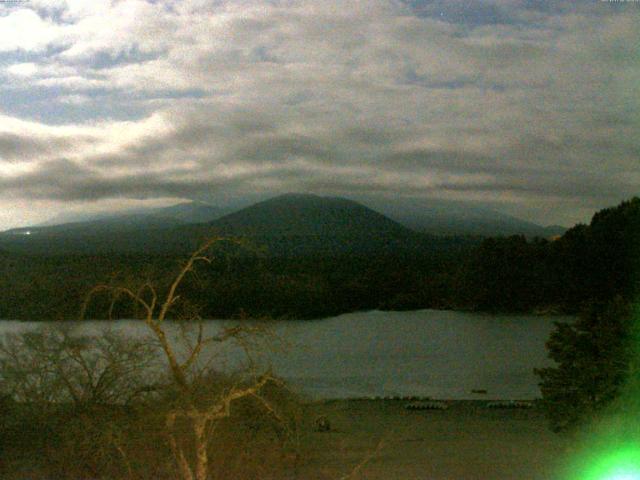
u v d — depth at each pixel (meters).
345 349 62.78
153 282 13.98
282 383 15.10
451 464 22.23
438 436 27.58
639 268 96.69
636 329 21.78
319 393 41.22
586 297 103.00
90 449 18.09
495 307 108.56
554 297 105.69
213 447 18.05
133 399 18.56
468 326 86.00
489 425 30.70
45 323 20.42
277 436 20.70
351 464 21.91
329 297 101.81
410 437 26.78
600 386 21.94
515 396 41.75
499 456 23.52
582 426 22.20
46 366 19.69
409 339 71.81
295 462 21.17
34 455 19.16
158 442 17.56
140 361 19.14
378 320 93.62
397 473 20.48
